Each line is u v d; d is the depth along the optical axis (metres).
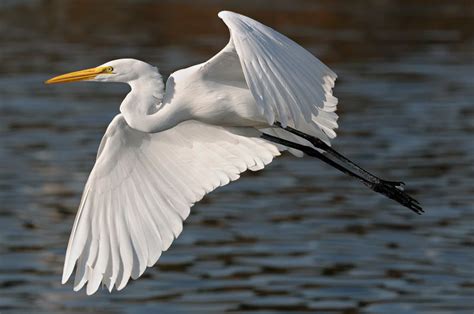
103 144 8.90
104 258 8.85
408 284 13.82
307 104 7.39
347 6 36.34
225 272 14.23
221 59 8.58
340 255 14.82
